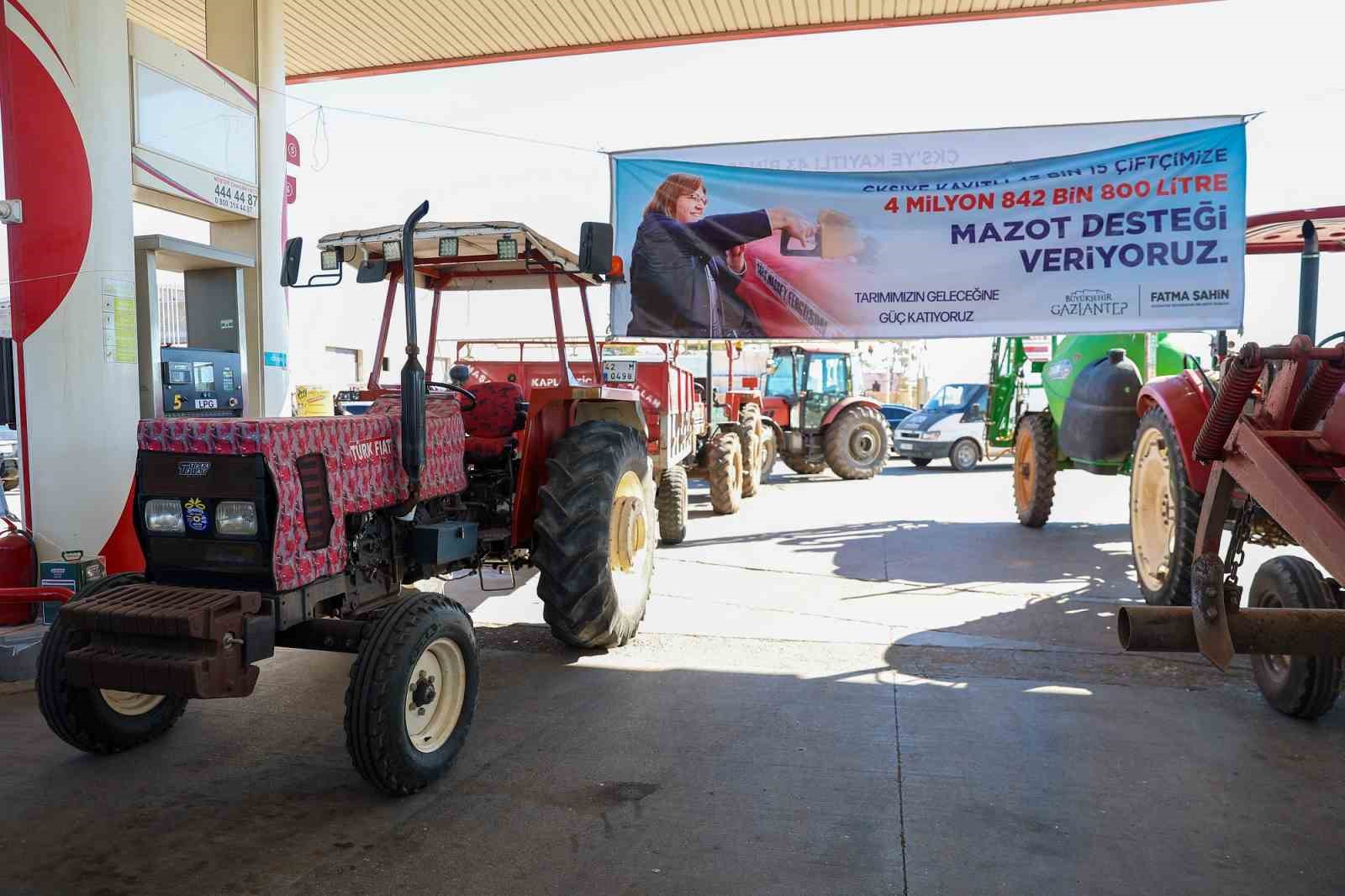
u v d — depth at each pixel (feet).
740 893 7.97
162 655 8.98
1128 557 23.26
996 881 8.14
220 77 19.11
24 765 10.69
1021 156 22.20
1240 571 21.09
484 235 13.94
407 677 9.65
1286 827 9.11
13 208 14.88
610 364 25.26
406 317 10.70
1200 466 15.26
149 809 9.58
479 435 15.97
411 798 9.84
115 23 15.76
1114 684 13.53
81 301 15.37
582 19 25.79
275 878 8.23
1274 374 11.93
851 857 8.55
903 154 22.59
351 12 25.11
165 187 17.57
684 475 26.84
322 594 10.29
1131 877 8.20
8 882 8.14
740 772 10.46
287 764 10.76
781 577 21.25
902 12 25.26
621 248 23.49
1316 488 10.32
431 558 11.85
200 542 9.71
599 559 14.01
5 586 14.88
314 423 10.11
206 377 17.92
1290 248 22.77
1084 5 24.20
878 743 11.29
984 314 22.61
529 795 9.89
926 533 27.48
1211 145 21.48
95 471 15.58
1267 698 12.41
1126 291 22.03
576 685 13.57
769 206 23.07
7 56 14.80
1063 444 25.99
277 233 21.09
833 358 45.27
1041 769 10.50
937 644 15.69
